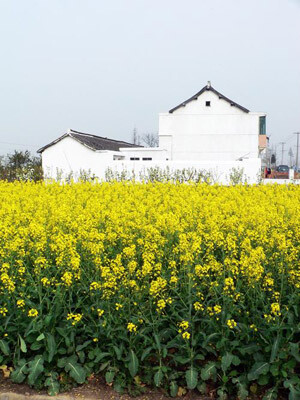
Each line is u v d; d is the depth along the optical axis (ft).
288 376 16.38
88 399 17.16
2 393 17.52
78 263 19.10
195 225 28.96
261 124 154.20
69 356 18.15
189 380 16.76
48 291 18.92
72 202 38.40
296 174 115.96
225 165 78.79
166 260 23.04
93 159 118.21
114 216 28.09
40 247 21.53
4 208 33.83
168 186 53.83
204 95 146.20
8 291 19.03
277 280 20.01
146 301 18.56
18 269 20.63
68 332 18.01
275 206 36.19
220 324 17.74
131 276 20.49
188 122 147.23
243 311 18.40
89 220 27.22
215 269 19.49
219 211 31.68
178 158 148.25
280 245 20.10
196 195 41.04
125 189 51.29
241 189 49.73
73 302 19.99
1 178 85.97
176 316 18.16
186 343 17.29
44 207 34.35
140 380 17.71
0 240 24.20
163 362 18.07
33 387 17.80
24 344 17.81
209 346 17.49
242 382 16.76
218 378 17.31
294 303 18.37
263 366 16.35
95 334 17.70
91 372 18.13
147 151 128.67
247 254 21.48
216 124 146.51
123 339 17.66
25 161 110.01
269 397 16.20
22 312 18.52
